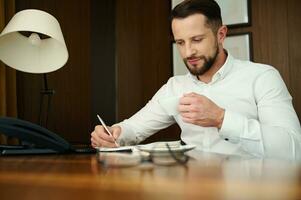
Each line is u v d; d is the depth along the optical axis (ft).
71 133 8.86
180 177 1.89
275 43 7.95
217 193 1.44
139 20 9.30
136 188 1.58
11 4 7.77
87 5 9.16
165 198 1.35
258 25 8.11
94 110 9.07
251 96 5.23
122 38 9.29
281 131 4.04
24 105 8.34
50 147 3.59
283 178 1.83
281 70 7.88
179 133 8.64
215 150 5.24
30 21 6.20
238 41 8.23
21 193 1.51
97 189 1.57
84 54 9.07
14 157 3.32
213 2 5.24
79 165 2.57
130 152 3.55
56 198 1.40
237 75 5.41
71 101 8.88
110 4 9.27
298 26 7.77
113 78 9.20
